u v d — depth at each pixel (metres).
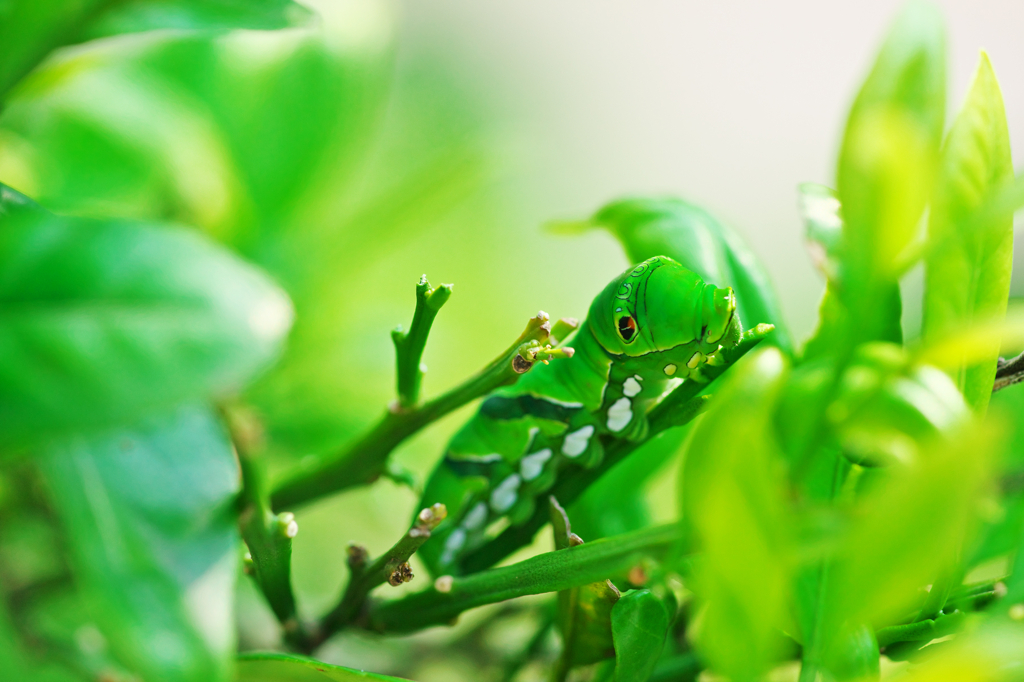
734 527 0.16
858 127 0.16
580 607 0.18
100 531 0.16
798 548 0.16
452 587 0.18
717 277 0.19
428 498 0.20
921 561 0.16
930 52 0.16
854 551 0.16
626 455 0.20
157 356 0.15
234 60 0.23
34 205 0.17
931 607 0.18
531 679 0.21
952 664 0.16
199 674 0.16
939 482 0.15
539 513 0.20
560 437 0.20
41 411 0.15
